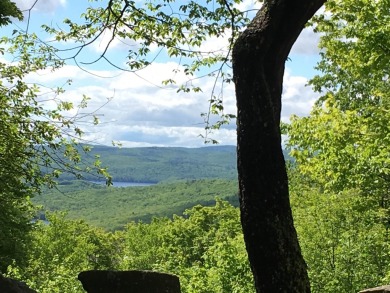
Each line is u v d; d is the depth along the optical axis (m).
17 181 11.38
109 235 66.31
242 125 3.97
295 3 3.82
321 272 13.31
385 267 12.77
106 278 5.25
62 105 10.68
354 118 12.70
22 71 10.66
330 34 14.13
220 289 10.86
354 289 12.82
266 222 3.86
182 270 12.03
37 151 10.30
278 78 4.04
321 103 21.62
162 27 6.52
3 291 5.25
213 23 6.30
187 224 54.12
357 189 13.96
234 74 4.04
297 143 13.82
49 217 32.91
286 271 3.83
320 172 13.87
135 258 46.75
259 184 3.89
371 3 12.21
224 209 57.97
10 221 18.02
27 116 10.35
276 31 3.88
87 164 10.27
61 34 6.77
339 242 13.87
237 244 14.93
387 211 14.10
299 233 14.52
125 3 5.82
